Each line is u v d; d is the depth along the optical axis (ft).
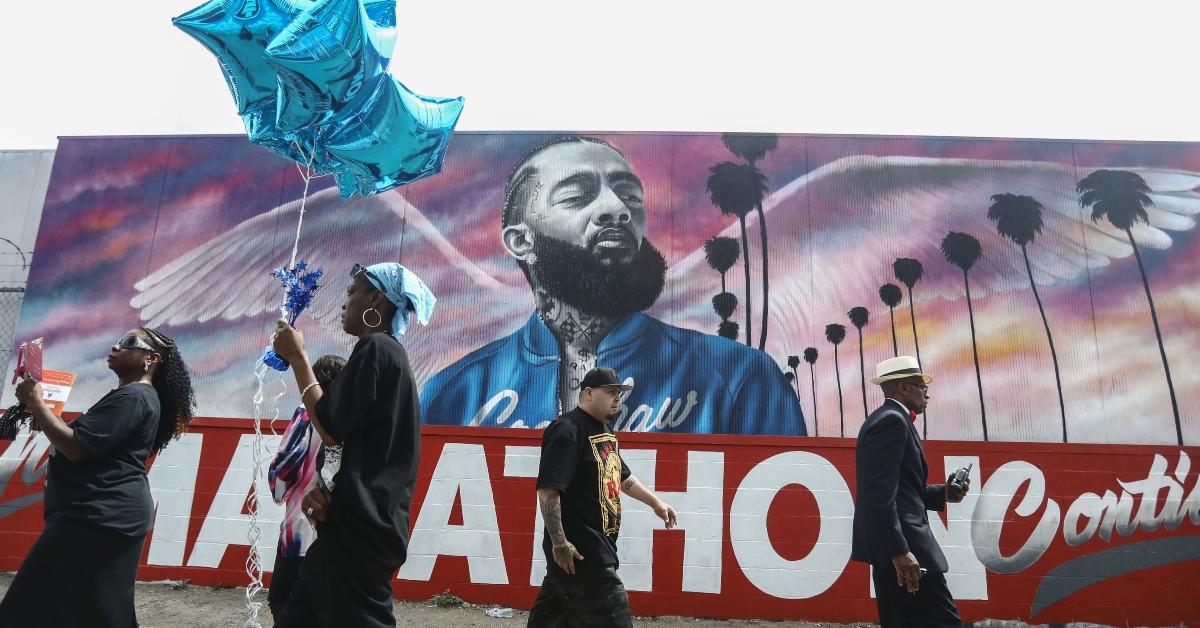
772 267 34.91
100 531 10.79
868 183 35.60
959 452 22.71
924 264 34.35
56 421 10.75
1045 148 35.22
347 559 8.16
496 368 34.24
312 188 36.29
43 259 35.70
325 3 10.84
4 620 10.19
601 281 35.14
